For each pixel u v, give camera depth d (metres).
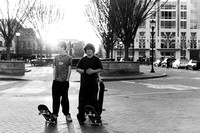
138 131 6.30
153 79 22.64
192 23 90.94
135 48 89.69
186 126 6.75
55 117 7.21
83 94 7.05
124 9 24.95
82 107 6.95
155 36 90.00
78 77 22.78
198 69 39.62
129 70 24.95
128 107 9.45
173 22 90.44
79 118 6.96
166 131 6.30
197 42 90.75
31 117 7.77
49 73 28.06
